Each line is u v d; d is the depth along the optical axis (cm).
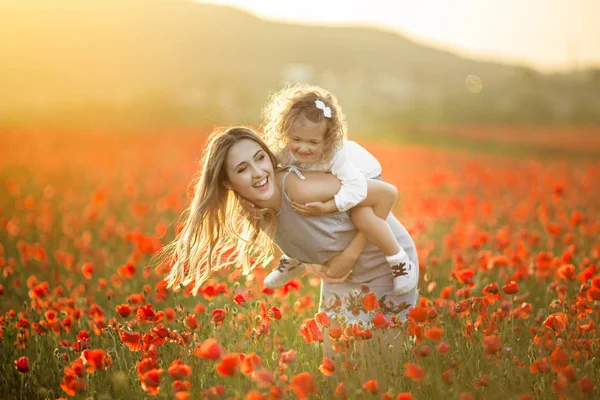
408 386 316
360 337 331
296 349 372
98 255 642
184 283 385
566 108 6550
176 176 1494
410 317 330
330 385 318
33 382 372
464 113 5947
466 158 2261
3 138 2316
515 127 5206
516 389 313
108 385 346
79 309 423
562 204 1017
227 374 272
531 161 2147
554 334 355
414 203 1023
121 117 4300
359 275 380
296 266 413
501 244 603
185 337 344
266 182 349
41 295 450
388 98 6341
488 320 361
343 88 6600
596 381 317
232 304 466
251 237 387
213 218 365
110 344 402
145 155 1988
